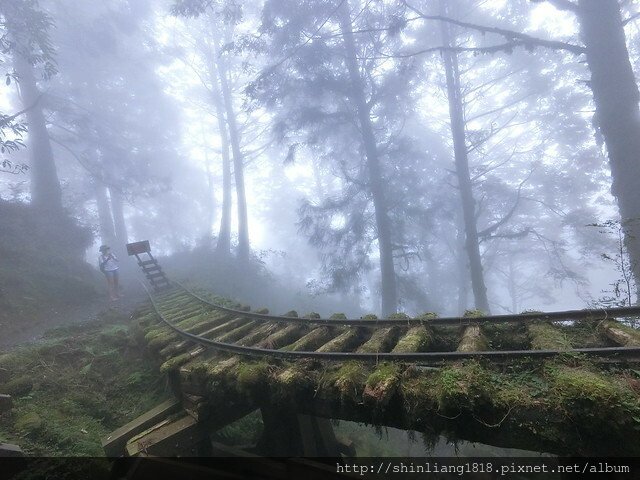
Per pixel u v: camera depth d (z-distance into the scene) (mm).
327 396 2977
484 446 6055
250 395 3570
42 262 11672
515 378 2434
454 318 3930
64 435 3900
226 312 6809
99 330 7500
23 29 9805
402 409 2641
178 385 4441
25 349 5926
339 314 5094
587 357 2459
